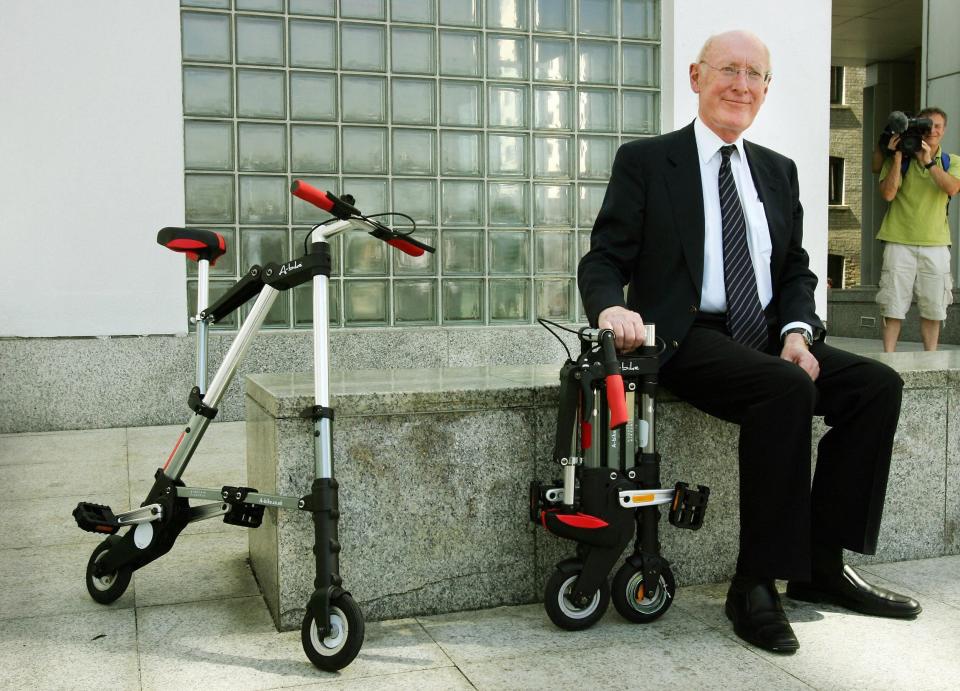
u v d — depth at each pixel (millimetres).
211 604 2559
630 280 2727
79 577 2787
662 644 2275
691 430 2725
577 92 6250
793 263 2789
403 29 5828
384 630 2369
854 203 30406
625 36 6328
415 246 2209
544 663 2148
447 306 6066
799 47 6707
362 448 2396
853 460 2500
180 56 5383
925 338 6930
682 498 2344
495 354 6062
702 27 6375
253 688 1996
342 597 2051
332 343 5742
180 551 3098
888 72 18641
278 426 2314
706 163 2654
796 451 2275
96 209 5285
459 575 2512
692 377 2490
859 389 2471
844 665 2148
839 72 30266
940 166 6590
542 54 6156
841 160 30312
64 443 4891
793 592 2652
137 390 5426
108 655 2186
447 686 2014
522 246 6203
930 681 2057
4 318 5203
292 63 5629
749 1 6512
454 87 5973
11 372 5219
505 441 2531
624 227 2623
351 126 5770
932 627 2410
